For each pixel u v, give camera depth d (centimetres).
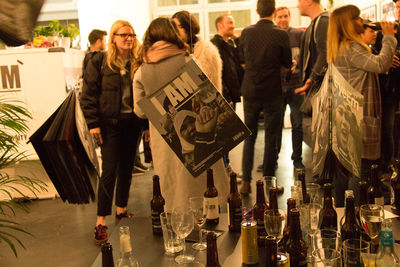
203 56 242
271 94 364
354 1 566
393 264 120
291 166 484
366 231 148
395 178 180
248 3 729
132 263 142
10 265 295
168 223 162
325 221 168
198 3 734
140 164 524
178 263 152
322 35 316
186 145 166
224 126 164
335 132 186
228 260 152
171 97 164
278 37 356
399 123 325
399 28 293
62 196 133
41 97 418
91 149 138
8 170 437
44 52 414
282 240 158
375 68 237
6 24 85
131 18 647
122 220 198
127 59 315
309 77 338
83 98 308
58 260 299
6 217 393
